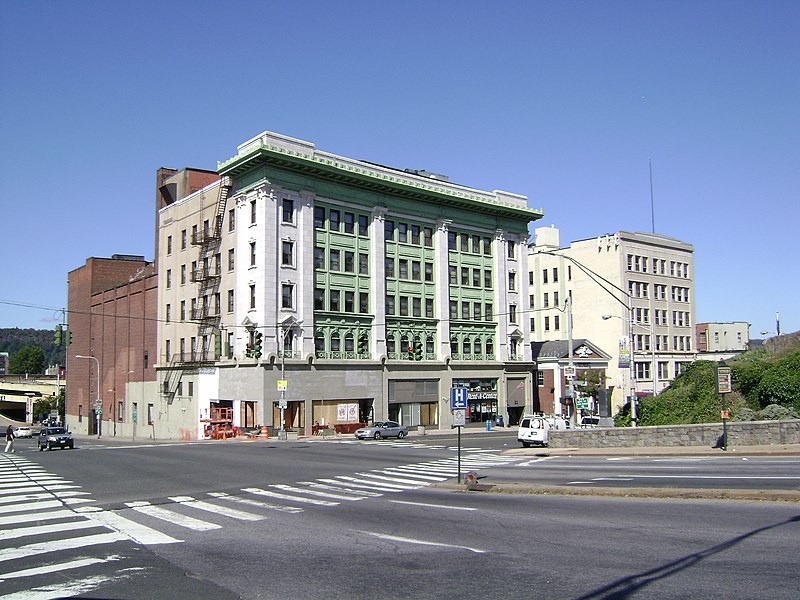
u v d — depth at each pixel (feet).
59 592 32.73
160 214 242.99
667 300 296.71
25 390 421.59
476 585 32.91
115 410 269.23
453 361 225.15
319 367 191.72
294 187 191.31
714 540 41.16
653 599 29.81
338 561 38.73
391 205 214.90
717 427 107.76
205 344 210.59
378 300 208.44
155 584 34.09
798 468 76.48
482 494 67.36
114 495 69.31
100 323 289.53
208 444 158.10
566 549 40.16
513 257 251.80
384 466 99.19
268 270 184.34
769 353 151.74
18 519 54.34
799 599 29.19
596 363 261.24
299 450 132.57
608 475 78.89
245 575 35.78
